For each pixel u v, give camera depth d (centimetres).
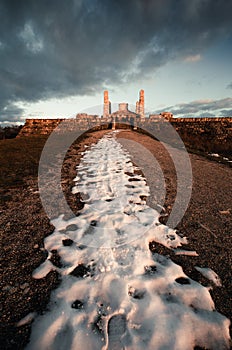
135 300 184
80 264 228
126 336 152
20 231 296
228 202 429
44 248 257
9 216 341
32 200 407
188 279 213
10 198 416
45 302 181
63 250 252
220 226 327
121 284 199
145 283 203
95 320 164
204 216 360
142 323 163
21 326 160
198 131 1795
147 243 271
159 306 178
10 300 183
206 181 582
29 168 647
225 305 184
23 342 149
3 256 243
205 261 244
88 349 143
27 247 260
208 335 157
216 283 210
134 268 222
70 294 189
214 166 816
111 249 253
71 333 154
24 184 500
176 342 150
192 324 164
